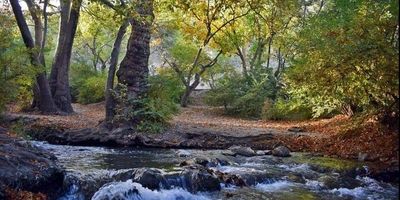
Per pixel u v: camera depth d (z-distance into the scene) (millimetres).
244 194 8703
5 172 7473
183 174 8953
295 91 16969
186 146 14664
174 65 29234
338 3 15789
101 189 7895
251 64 29438
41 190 7922
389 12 10516
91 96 32469
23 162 8234
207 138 15289
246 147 13898
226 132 16047
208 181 8875
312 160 12172
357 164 11336
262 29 28750
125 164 11227
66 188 8344
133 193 7848
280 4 22453
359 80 11938
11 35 14117
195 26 27391
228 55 31609
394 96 11703
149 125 15766
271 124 20797
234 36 28438
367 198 8664
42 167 8250
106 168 10547
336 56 11094
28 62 15516
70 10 23047
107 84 16688
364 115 14430
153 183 8438
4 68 12930
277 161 12055
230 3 23328
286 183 9750
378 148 12352
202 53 31250
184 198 8234
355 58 10922
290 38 22016
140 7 15562
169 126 16641
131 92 16141
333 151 13320
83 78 35219
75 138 15039
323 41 11531
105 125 15930
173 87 26250
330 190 9211
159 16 25859
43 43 22172
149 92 16797
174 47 30562
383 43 10180
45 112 21781
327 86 12727
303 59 13820
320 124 18828
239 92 25781
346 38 11133
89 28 34344
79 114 23109
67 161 11312
